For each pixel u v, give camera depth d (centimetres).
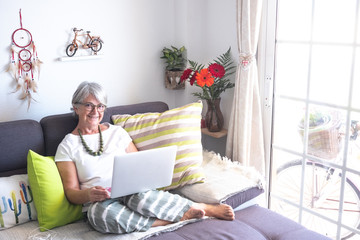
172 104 337
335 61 237
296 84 261
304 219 276
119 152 243
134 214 214
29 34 261
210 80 275
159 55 319
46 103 276
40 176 213
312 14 243
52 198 214
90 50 287
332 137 248
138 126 262
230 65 303
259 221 224
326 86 245
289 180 281
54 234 209
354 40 226
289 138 274
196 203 229
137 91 315
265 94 279
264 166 285
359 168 238
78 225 220
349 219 251
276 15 263
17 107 267
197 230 212
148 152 204
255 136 281
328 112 247
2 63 256
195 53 321
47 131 246
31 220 222
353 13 224
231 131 286
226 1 296
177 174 248
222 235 206
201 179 246
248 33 262
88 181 231
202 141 340
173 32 322
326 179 258
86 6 278
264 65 277
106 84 299
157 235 209
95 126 244
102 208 209
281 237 209
